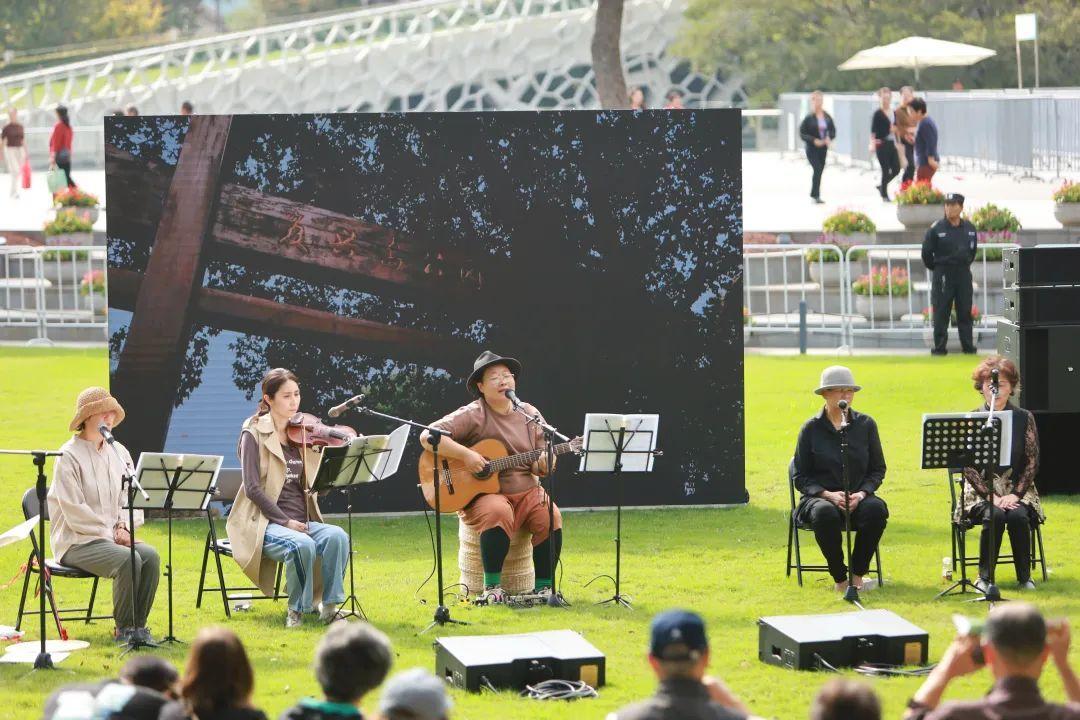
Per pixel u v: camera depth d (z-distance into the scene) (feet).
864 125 136.98
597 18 135.33
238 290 53.31
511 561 43.45
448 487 43.11
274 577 42.68
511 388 43.34
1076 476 55.93
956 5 197.36
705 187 54.49
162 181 52.85
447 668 34.63
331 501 54.85
